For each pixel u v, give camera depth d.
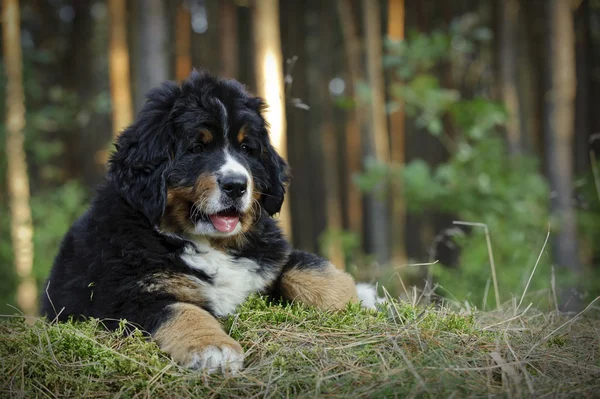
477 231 8.88
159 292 3.69
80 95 17.02
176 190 3.93
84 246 3.99
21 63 12.52
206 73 4.33
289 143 19.80
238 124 4.08
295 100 6.07
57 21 17.67
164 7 10.00
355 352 3.15
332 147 18.75
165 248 3.87
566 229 10.69
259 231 4.19
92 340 3.22
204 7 17.41
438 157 15.88
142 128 3.96
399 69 10.13
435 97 9.76
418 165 9.81
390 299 3.79
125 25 12.99
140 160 3.91
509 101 14.25
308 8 18.53
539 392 2.71
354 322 3.53
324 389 2.82
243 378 2.99
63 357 3.14
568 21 11.09
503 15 14.30
